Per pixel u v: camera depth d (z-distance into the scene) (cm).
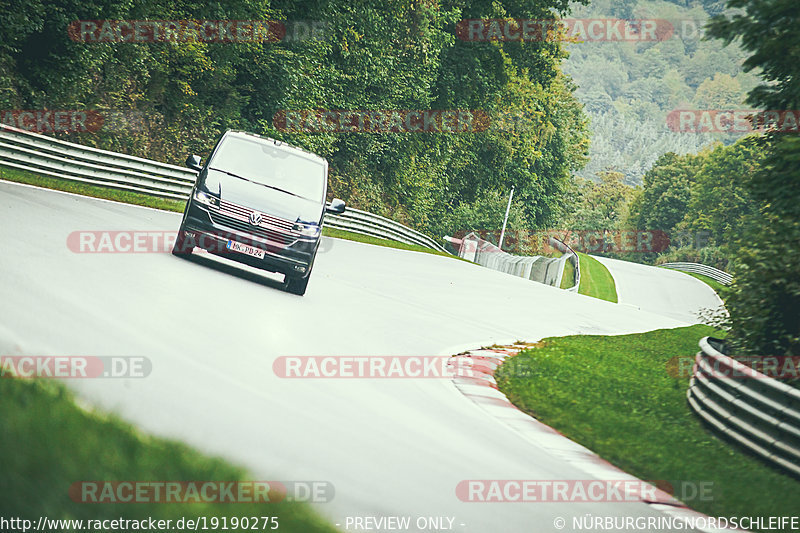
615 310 12344
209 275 5247
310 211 5481
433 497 2216
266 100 14138
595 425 3897
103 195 8662
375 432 2752
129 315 3506
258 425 2441
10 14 8862
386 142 18625
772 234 4991
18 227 5047
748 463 3603
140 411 2259
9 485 1209
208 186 5356
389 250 13238
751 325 5003
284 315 4616
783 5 4391
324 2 14475
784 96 4738
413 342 5044
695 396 4647
